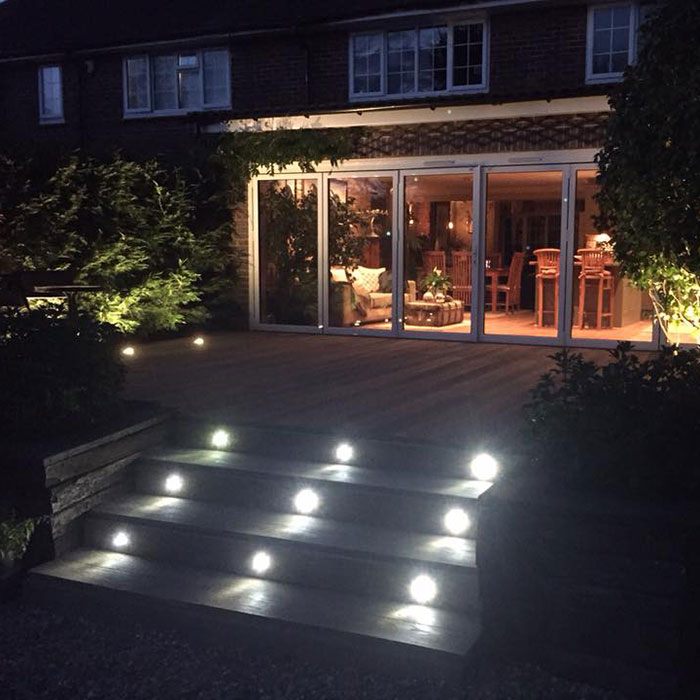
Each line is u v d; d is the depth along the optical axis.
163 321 11.72
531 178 11.22
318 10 13.70
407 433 5.84
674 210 4.41
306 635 4.28
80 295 10.15
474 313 11.78
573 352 10.66
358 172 12.28
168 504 5.59
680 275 4.77
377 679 4.05
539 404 4.65
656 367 4.50
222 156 12.76
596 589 3.89
